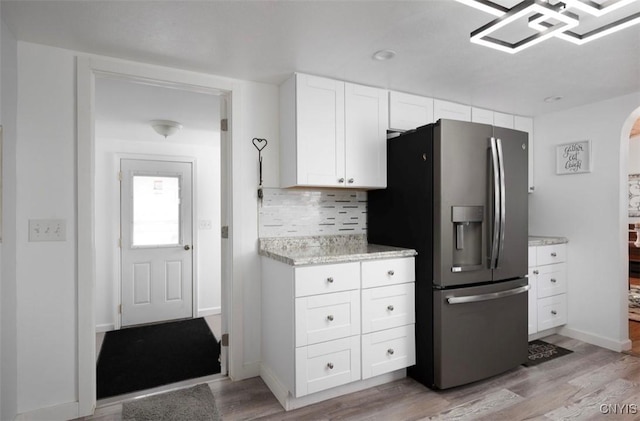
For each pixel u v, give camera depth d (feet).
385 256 7.70
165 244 13.48
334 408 7.06
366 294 7.50
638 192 19.93
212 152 14.38
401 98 9.22
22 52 6.44
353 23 5.93
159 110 10.12
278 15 5.65
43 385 6.59
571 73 8.13
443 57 7.25
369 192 9.82
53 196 6.68
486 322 8.09
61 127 6.73
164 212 13.53
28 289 6.49
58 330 6.71
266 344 8.25
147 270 13.19
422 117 9.54
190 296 13.84
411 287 8.08
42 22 5.79
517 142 8.63
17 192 6.40
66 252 6.77
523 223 8.75
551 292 10.70
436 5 5.42
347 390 7.65
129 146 13.10
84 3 5.26
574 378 8.30
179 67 7.62
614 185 10.00
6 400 5.91
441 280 7.53
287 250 8.66
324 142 8.15
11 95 6.11
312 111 8.04
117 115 10.52
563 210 11.18
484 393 7.63
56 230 6.68
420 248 8.03
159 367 9.11
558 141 11.27
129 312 12.88
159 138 13.01
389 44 6.67
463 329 7.77
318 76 8.14
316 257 6.97
